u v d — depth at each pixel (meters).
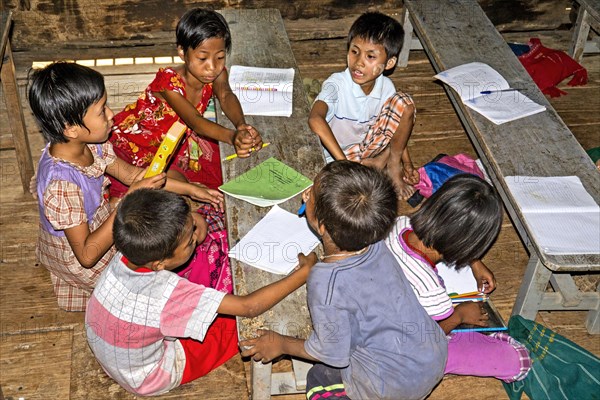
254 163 2.83
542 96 3.38
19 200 3.65
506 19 5.16
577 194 2.76
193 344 2.60
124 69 4.42
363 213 1.99
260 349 2.15
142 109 3.28
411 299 2.16
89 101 2.45
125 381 2.46
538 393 2.67
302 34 4.86
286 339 2.16
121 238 2.15
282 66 3.43
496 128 3.12
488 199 2.25
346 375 2.24
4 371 2.78
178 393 2.62
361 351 2.14
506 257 3.39
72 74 2.43
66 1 4.41
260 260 2.37
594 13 4.29
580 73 4.65
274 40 3.65
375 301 2.08
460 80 3.42
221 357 2.72
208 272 2.71
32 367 2.80
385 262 2.13
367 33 3.07
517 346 2.66
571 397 2.64
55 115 2.42
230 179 2.75
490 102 3.28
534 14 5.15
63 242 2.71
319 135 3.03
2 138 3.65
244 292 2.29
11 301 3.07
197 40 2.89
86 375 2.63
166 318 2.24
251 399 2.61
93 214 2.72
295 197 2.65
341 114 3.33
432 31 3.94
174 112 3.29
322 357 2.08
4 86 3.38
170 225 2.14
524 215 2.64
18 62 4.43
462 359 2.60
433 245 2.29
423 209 2.31
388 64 3.21
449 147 4.09
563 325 3.08
